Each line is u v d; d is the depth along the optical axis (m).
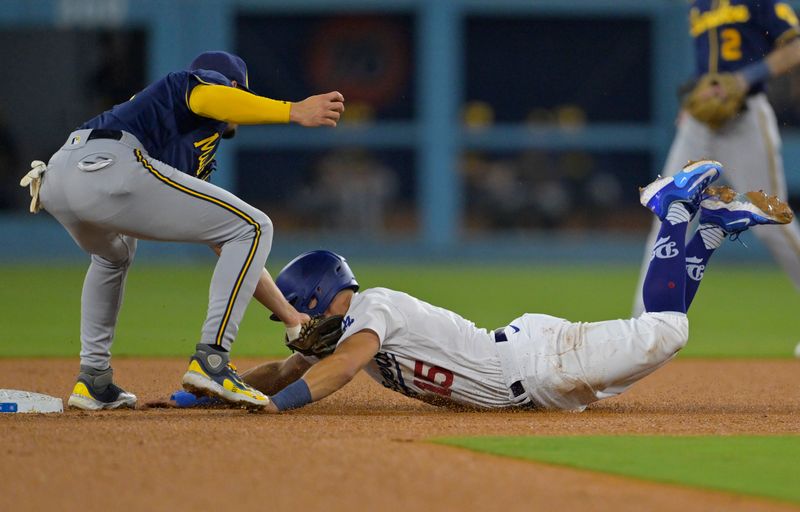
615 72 78.56
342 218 78.25
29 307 45.34
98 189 18.14
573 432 17.33
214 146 19.59
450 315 19.62
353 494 13.01
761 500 12.72
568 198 79.19
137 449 15.62
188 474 14.06
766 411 21.25
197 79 18.55
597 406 21.58
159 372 27.50
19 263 71.12
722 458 15.09
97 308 20.25
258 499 12.81
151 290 52.59
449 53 76.69
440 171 77.50
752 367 29.98
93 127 18.64
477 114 78.69
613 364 19.25
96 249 19.45
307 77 76.75
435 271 67.31
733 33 33.47
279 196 77.81
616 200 79.25
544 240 78.94
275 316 19.69
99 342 20.33
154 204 18.28
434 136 77.25
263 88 76.56
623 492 13.09
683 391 24.80
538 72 78.62
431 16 76.19
